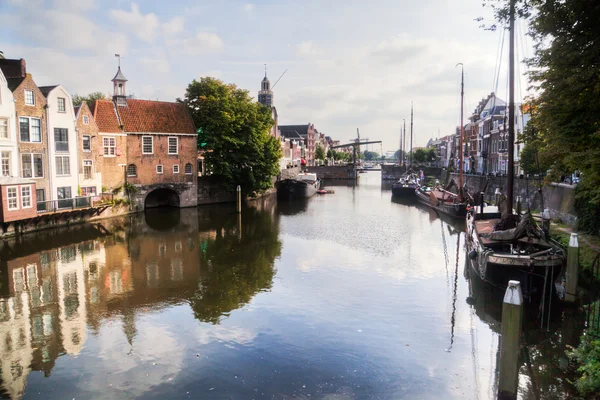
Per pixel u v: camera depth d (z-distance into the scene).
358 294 16.22
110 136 36.94
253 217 36.81
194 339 12.38
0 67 29.42
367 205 47.03
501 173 49.50
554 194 27.55
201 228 31.03
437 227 32.03
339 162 155.25
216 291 16.62
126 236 27.78
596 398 8.71
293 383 10.02
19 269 19.95
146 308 14.89
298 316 14.05
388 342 12.14
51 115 30.72
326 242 26.09
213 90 44.12
